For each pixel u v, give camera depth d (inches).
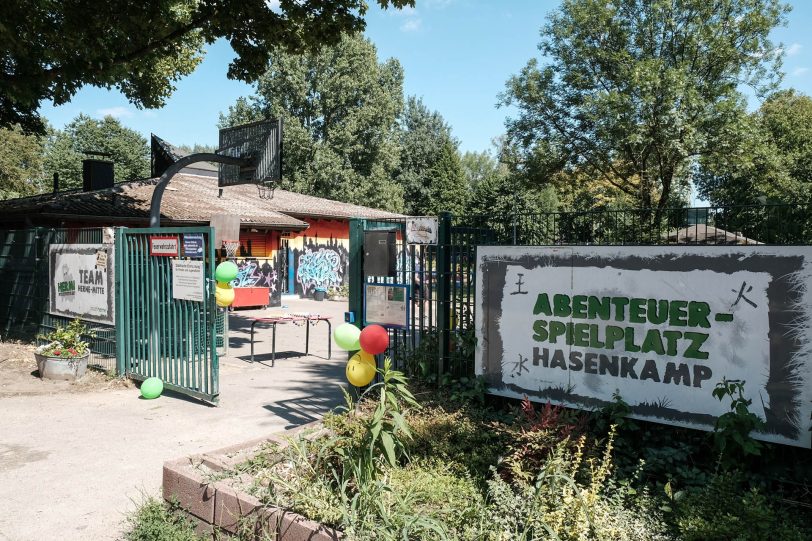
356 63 1660.9
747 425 139.3
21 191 1749.5
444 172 2169.0
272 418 265.7
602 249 172.4
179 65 625.3
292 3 412.5
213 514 145.3
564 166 1023.0
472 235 244.7
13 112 614.2
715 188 992.2
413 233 234.2
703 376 154.6
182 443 230.2
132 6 393.1
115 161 2224.4
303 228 888.3
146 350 327.0
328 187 1640.0
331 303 929.5
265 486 147.3
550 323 183.8
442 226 227.3
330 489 138.3
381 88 1780.3
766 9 845.2
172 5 433.1
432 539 116.6
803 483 137.9
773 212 314.5
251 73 453.7
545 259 184.5
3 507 171.5
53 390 316.5
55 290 402.9
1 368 366.3
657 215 356.2
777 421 143.0
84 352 345.7
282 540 128.3
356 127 1662.2
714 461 148.8
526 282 189.0
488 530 120.4
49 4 358.9
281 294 888.3
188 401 297.1
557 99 979.9
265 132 512.1
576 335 178.1
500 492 133.9
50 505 173.0
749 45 841.5
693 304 156.3
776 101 1400.1
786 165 1061.8
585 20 904.9
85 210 612.7
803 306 140.3
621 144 863.7
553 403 183.0
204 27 428.5
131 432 244.2
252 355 412.2
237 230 589.3
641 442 163.0
